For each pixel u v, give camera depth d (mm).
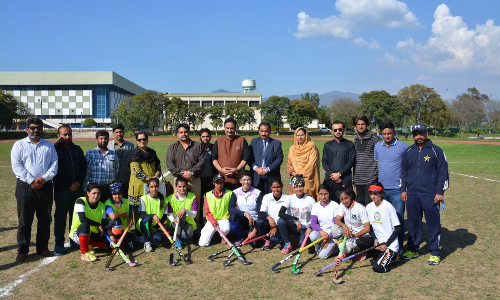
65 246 6668
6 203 10070
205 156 7602
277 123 73062
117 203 6340
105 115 108188
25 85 105688
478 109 87125
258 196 6957
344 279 5172
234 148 7426
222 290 4801
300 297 4586
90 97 105750
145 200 6703
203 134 7734
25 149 5734
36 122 5766
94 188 6129
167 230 7012
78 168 6285
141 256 6180
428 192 5785
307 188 7133
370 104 72000
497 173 16219
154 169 7199
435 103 75125
